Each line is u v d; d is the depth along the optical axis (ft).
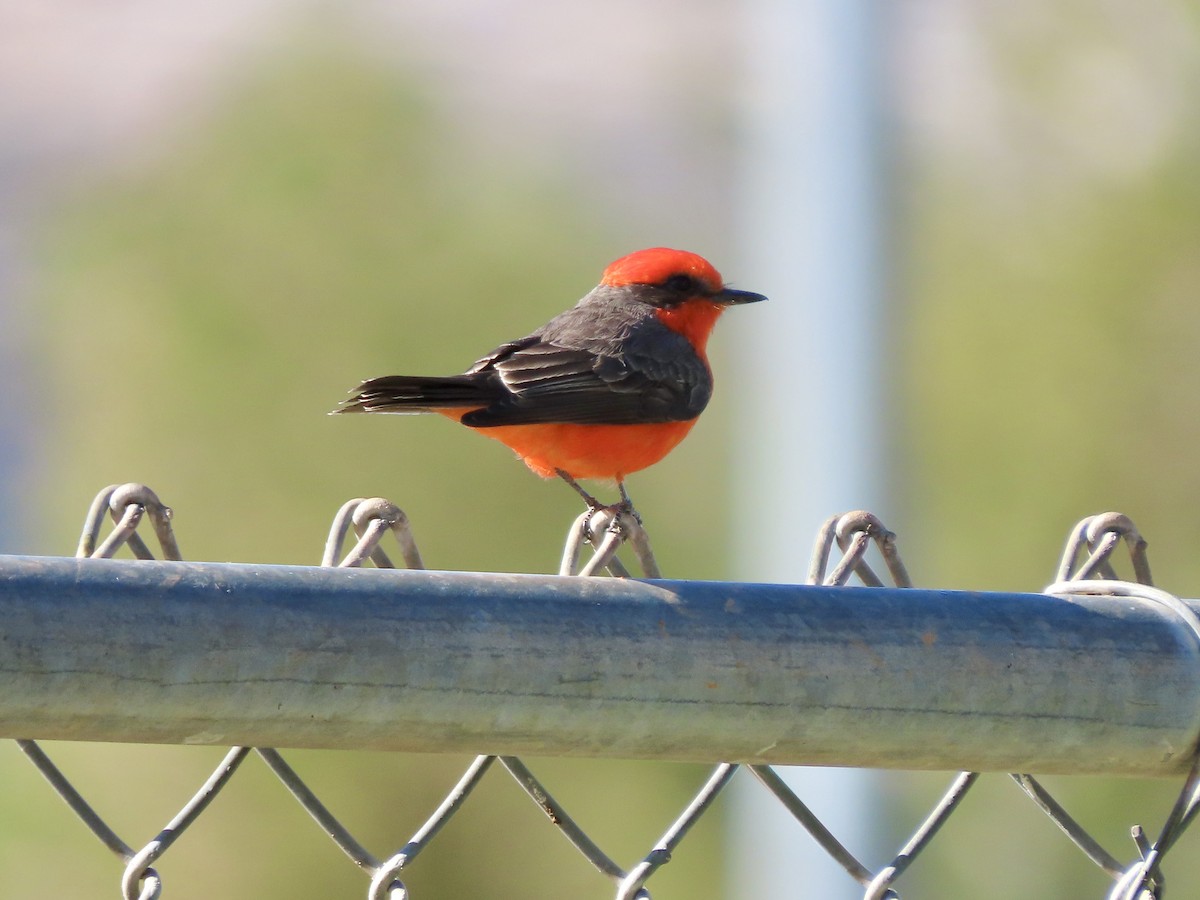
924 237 45.80
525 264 49.39
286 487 45.52
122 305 46.78
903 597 12.21
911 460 29.01
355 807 43.29
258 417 45.73
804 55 28.58
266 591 10.87
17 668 10.34
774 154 29.27
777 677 11.78
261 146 48.03
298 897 42.55
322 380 46.14
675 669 11.60
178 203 47.67
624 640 11.50
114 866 41.01
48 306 49.24
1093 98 49.03
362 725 11.14
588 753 11.73
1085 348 47.39
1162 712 12.47
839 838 27.14
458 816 44.70
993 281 48.67
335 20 50.60
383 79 49.16
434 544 46.37
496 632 11.26
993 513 47.39
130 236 47.57
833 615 11.95
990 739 12.29
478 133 52.60
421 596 11.19
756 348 31.04
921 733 12.15
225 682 10.76
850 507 28.17
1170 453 47.24
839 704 11.91
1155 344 47.42
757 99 30.83
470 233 49.26
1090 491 47.11
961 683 12.12
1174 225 47.34
